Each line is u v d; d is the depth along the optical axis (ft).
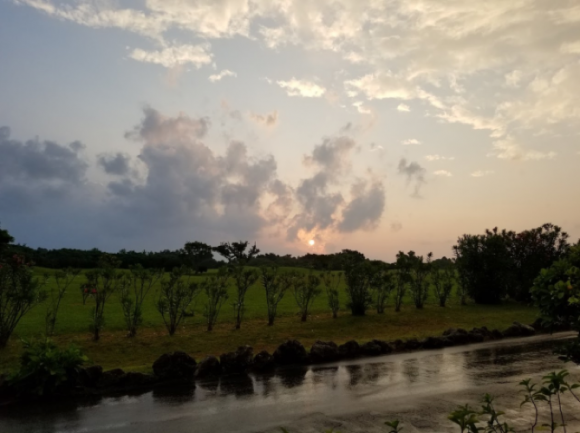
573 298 13.94
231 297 75.61
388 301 71.31
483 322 56.08
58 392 27.50
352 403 26.25
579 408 24.72
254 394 28.12
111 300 67.00
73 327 46.19
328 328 49.88
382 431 21.66
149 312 57.72
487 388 29.22
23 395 26.76
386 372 33.86
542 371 33.71
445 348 43.65
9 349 36.45
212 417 23.90
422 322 55.01
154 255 127.65
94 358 36.09
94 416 24.09
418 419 23.36
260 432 21.76
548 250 74.54
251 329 47.73
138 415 24.23
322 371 34.27
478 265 73.87
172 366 31.65
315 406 25.71
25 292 37.52
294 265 144.87
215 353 39.01
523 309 68.13
